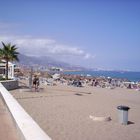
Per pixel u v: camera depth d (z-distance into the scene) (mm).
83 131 10953
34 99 22172
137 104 25375
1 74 47438
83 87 48812
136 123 13898
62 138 9609
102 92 38969
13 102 8852
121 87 56500
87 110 17391
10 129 6820
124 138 10430
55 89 37500
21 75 72562
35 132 4609
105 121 13523
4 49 37406
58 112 15516
